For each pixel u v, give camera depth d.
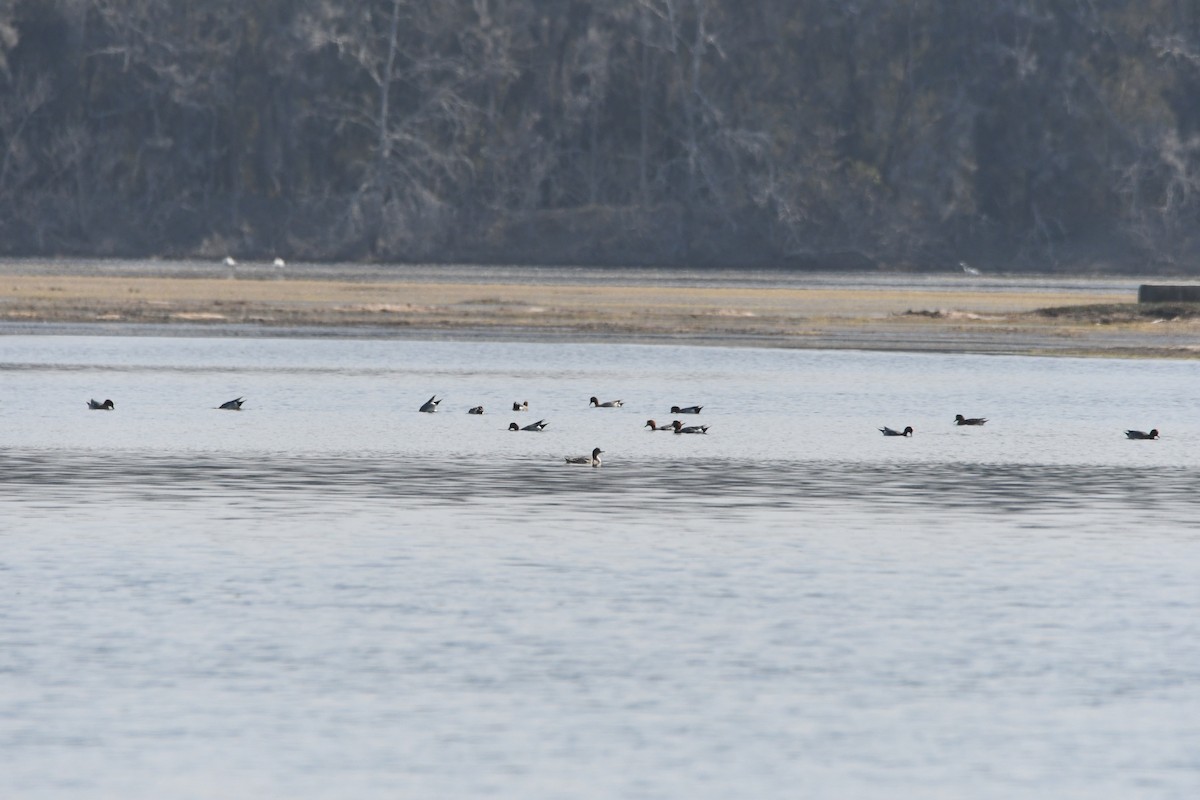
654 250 155.50
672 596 23.08
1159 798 15.41
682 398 52.38
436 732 17.08
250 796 15.30
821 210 158.50
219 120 160.50
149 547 26.48
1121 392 55.34
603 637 20.75
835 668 19.44
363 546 26.75
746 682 18.86
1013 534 28.39
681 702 18.11
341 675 18.97
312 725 17.25
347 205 157.75
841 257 156.25
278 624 21.25
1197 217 160.12
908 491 33.53
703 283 125.44
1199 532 28.70
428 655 19.86
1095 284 134.75
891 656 19.95
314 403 50.00
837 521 29.69
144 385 54.62
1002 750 16.69
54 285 103.94
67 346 69.12
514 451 39.66
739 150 160.00
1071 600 23.02
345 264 150.00
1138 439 42.56
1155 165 160.50
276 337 75.00
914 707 18.00
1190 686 18.81
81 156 156.62
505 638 20.66
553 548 26.72
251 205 158.62
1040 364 65.69
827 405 50.72
